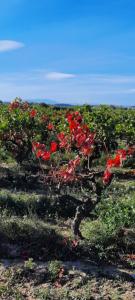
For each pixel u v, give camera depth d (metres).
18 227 8.76
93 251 8.23
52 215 10.33
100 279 7.34
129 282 7.34
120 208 10.03
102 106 27.75
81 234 8.72
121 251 8.44
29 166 14.72
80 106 25.17
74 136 8.70
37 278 7.25
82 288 7.04
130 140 17.45
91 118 18.42
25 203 10.61
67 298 6.68
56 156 15.05
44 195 11.36
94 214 10.18
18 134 15.27
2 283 7.07
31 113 15.94
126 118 23.34
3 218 9.21
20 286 7.03
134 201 10.65
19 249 8.28
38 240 8.49
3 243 8.48
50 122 17.80
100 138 15.61
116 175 14.73
